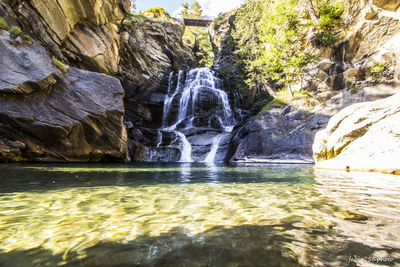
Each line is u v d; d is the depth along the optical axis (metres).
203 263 1.02
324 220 1.67
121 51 19.52
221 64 31.31
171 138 19.27
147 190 3.02
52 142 8.81
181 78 26.17
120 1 17.59
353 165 5.95
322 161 7.84
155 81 24.05
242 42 24.33
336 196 2.61
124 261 1.04
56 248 1.19
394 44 13.09
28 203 2.19
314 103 14.77
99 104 10.36
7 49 7.98
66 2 12.58
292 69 18.23
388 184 3.56
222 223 1.62
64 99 9.33
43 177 4.18
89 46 14.62
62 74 9.55
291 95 16.70
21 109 8.00
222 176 4.93
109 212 1.90
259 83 22.25
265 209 2.00
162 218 1.74
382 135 5.98
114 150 11.01
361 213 1.86
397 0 12.91
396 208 2.04
